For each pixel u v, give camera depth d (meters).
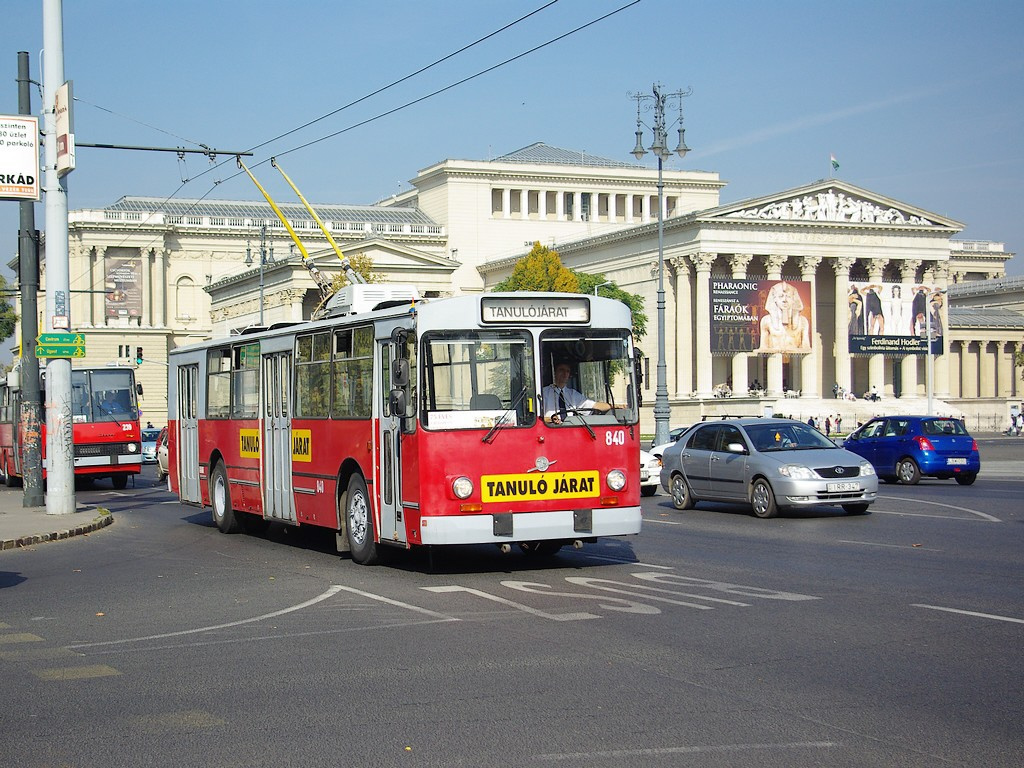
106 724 7.78
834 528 20.31
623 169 129.12
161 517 25.98
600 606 12.08
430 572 15.11
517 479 14.30
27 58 26.36
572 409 14.66
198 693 8.62
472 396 14.27
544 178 127.06
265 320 103.38
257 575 15.41
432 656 9.71
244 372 20.48
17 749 7.22
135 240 118.12
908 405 93.19
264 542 20.06
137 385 37.53
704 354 92.19
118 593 14.08
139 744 7.27
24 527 21.84
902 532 19.27
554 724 7.51
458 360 14.28
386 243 100.56
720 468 24.16
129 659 9.98
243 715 7.93
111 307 116.94
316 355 17.36
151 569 16.41
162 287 118.81
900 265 99.94
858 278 103.12
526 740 7.16
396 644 10.28
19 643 10.91
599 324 14.98
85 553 18.84
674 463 25.69
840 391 95.88
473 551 17.59
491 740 7.17
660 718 7.61
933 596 12.39
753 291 85.44
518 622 11.22
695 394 91.94
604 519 14.72
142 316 118.19
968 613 11.29
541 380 14.55
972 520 21.00
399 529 14.72
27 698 8.60
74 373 36.91
